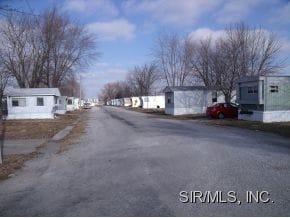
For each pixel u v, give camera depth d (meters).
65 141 16.55
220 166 9.01
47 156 12.17
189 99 39.38
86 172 9.07
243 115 26.66
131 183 7.61
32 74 49.78
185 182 7.47
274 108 23.92
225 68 39.25
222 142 13.79
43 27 49.59
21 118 36.47
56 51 52.53
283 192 6.52
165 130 19.86
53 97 37.25
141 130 20.33
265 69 38.34
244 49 38.41
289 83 24.12
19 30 47.09
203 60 48.66
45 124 28.39
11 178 8.74
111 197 6.61
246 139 14.73
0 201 6.70
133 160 10.40
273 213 5.43
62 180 8.30
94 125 26.45
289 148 11.96
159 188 7.09
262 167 8.75
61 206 6.21
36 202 6.54
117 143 14.77
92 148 13.69
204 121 27.45
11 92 36.41
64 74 53.97
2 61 44.22
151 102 70.25
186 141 14.36
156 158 10.54
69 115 44.62
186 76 55.53
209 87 40.03
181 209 5.75
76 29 54.00
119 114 45.69
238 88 26.92
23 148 14.33
